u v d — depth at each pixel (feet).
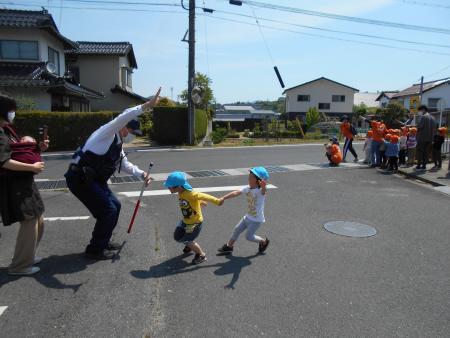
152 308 10.33
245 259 13.98
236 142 72.90
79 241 15.43
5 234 16.20
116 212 13.42
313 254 14.55
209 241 15.87
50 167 36.83
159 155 46.01
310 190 25.96
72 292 11.09
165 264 13.42
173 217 19.44
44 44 60.95
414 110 52.06
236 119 170.09
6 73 56.65
